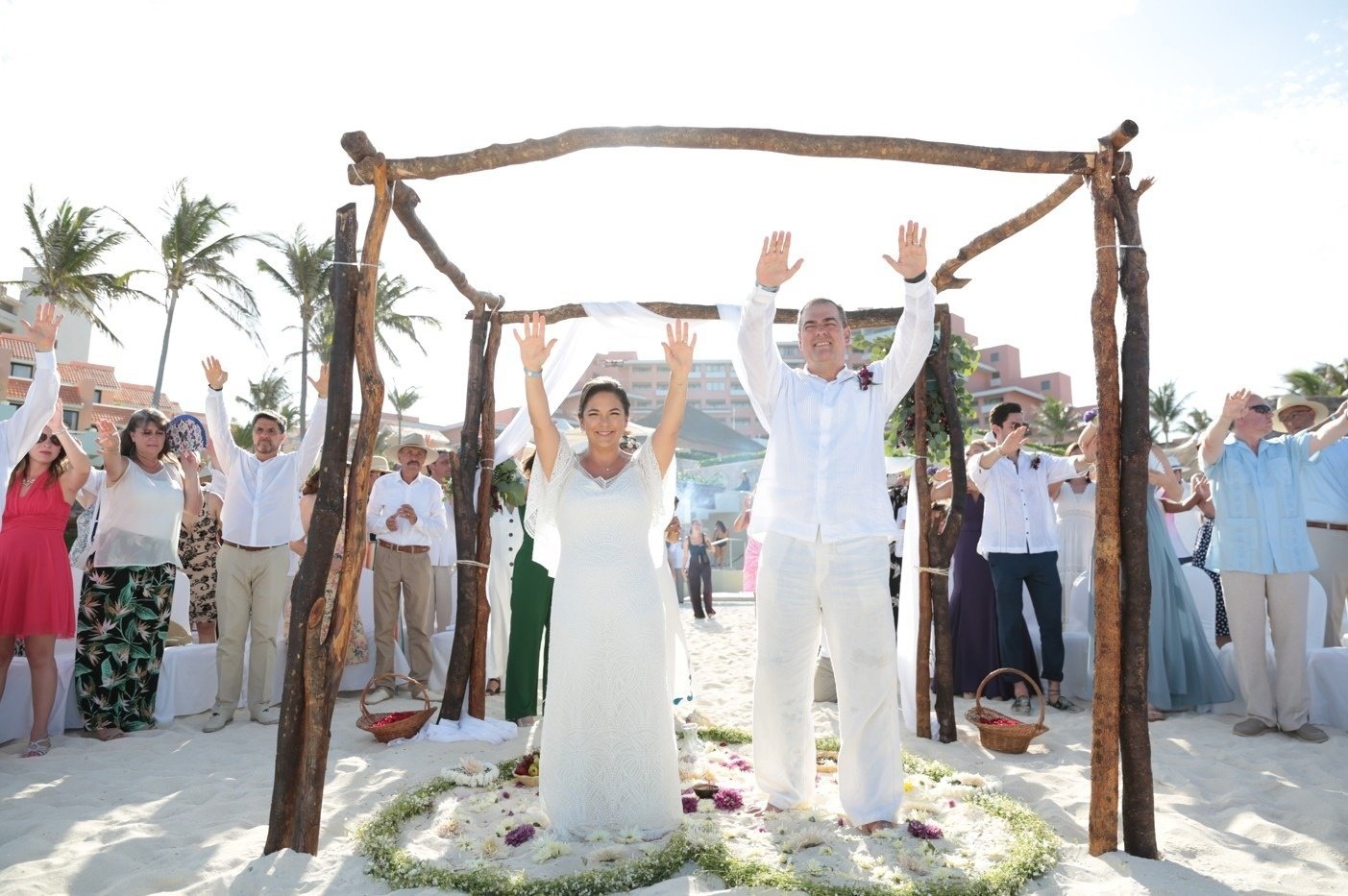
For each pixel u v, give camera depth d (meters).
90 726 5.27
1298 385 38.47
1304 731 4.92
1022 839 3.12
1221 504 5.22
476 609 5.47
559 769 3.32
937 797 3.75
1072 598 6.59
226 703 5.60
